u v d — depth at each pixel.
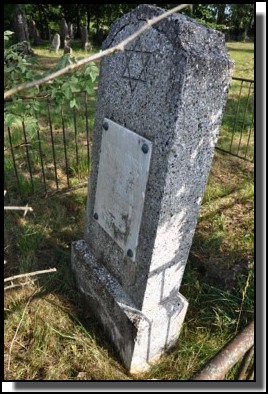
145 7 1.59
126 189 1.89
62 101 2.35
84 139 4.95
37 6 17.84
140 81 1.65
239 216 3.43
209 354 2.06
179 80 1.40
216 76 1.47
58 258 2.81
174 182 1.61
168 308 2.02
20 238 2.91
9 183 3.75
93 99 6.95
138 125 1.72
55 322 2.25
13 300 2.36
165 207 1.65
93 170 2.26
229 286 2.57
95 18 19.14
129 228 1.92
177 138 1.50
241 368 1.22
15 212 3.27
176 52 1.41
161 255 1.80
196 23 1.47
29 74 2.29
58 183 3.87
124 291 2.10
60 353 2.08
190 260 2.83
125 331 1.99
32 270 2.62
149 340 1.99
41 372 1.99
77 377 1.96
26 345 2.13
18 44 2.49
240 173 4.34
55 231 3.10
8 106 2.26
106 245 2.23
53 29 20.47
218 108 1.56
